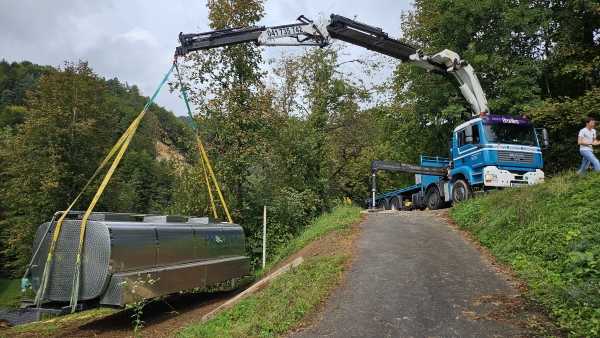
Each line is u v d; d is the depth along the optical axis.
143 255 6.82
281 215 14.05
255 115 13.93
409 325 5.20
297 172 16.41
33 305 6.53
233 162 13.49
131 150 63.25
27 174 23.97
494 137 12.98
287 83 19.98
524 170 13.01
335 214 14.11
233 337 5.09
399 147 24.94
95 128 25.94
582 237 6.82
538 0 17.12
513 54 17.28
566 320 4.88
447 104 18.28
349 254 8.55
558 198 8.89
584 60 15.64
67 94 25.08
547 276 6.29
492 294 6.09
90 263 6.29
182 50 11.95
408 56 13.94
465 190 13.85
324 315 5.61
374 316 5.52
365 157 29.23
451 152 15.20
